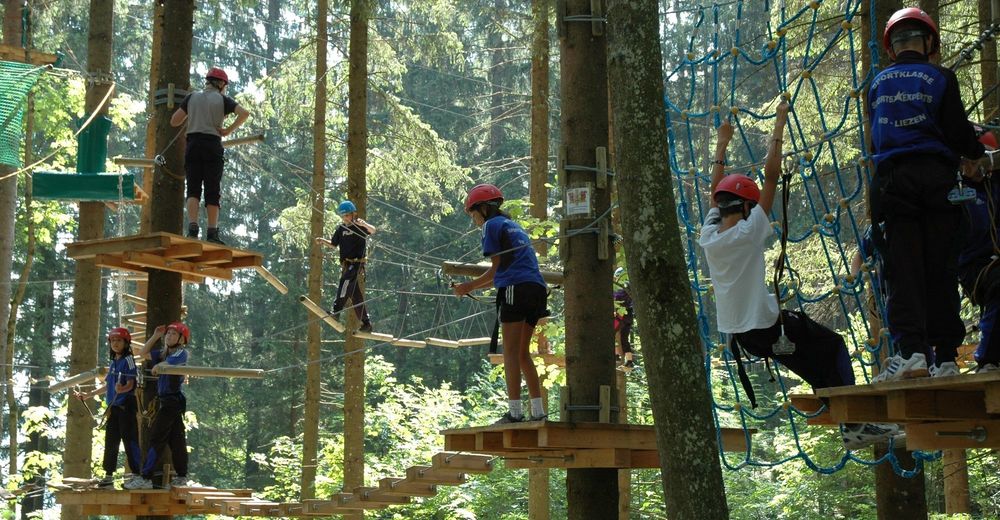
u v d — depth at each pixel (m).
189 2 10.23
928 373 4.29
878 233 4.55
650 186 4.77
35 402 28.66
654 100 4.84
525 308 6.51
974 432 4.76
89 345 12.50
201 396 30.34
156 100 10.05
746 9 28.12
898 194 4.40
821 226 6.43
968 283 4.97
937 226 4.40
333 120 19.36
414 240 31.33
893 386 4.22
